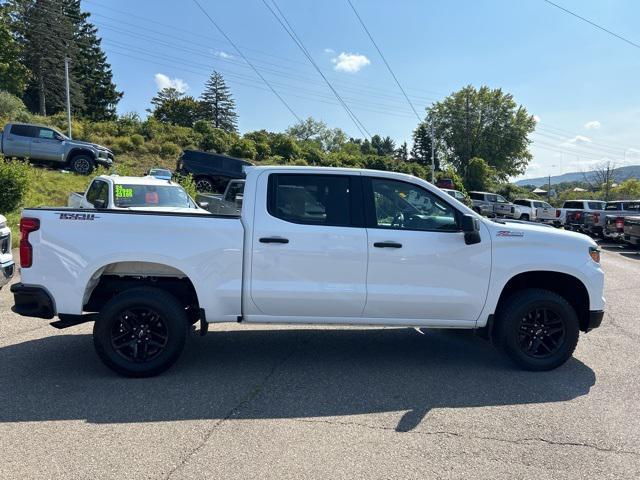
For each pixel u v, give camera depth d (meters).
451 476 3.07
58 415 3.80
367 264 4.71
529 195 69.75
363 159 63.00
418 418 3.88
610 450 3.43
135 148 40.72
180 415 3.85
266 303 4.66
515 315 4.88
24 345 5.48
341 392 4.38
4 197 14.17
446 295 4.80
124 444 3.38
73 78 61.78
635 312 7.68
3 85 48.69
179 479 2.98
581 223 22.56
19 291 4.50
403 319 4.83
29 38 57.84
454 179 48.25
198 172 24.45
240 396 4.25
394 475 3.07
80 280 4.50
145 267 4.81
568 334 4.95
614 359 5.40
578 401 4.26
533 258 4.87
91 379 4.55
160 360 4.58
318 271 4.68
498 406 4.14
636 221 16.41
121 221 4.53
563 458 3.31
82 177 20.98
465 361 5.27
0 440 3.40
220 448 3.36
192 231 4.57
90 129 42.47
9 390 4.26
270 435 3.56
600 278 5.01
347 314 4.77
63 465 3.11
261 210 4.70
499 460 3.27
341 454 3.31
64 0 68.19
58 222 4.52
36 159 21.94
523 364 4.94
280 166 4.87
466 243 4.79
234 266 4.62
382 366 5.07
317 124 96.00
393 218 4.87
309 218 4.76
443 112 80.81
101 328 4.49
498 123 78.31
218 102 99.00
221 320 4.69
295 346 5.68
